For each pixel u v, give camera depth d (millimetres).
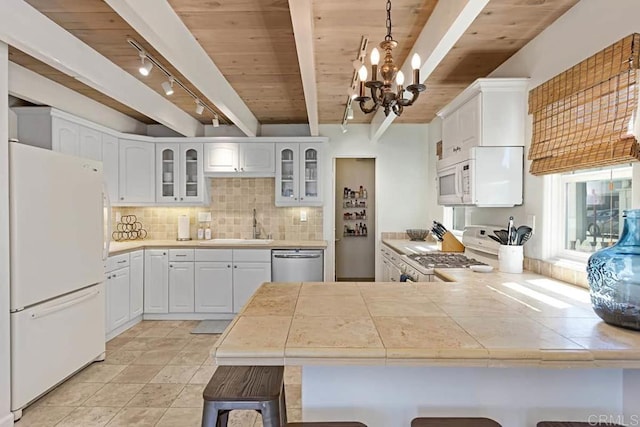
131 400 2654
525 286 2123
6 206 2312
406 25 2512
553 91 2350
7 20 2141
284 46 2873
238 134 5383
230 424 2371
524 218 2725
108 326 3816
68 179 2850
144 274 4539
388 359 1174
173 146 4926
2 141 2283
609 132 1878
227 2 2250
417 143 5543
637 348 1196
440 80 3562
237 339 1261
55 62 2525
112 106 4395
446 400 1462
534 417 1449
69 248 2855
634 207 1790
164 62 3160
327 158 5484
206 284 4578
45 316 2613
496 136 2719
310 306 1680
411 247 4328
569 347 1204
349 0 2193
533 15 2305
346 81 3631
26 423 2363
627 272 1354
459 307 1670
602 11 1961
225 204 5242
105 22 2502
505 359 1168
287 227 5230
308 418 1479
